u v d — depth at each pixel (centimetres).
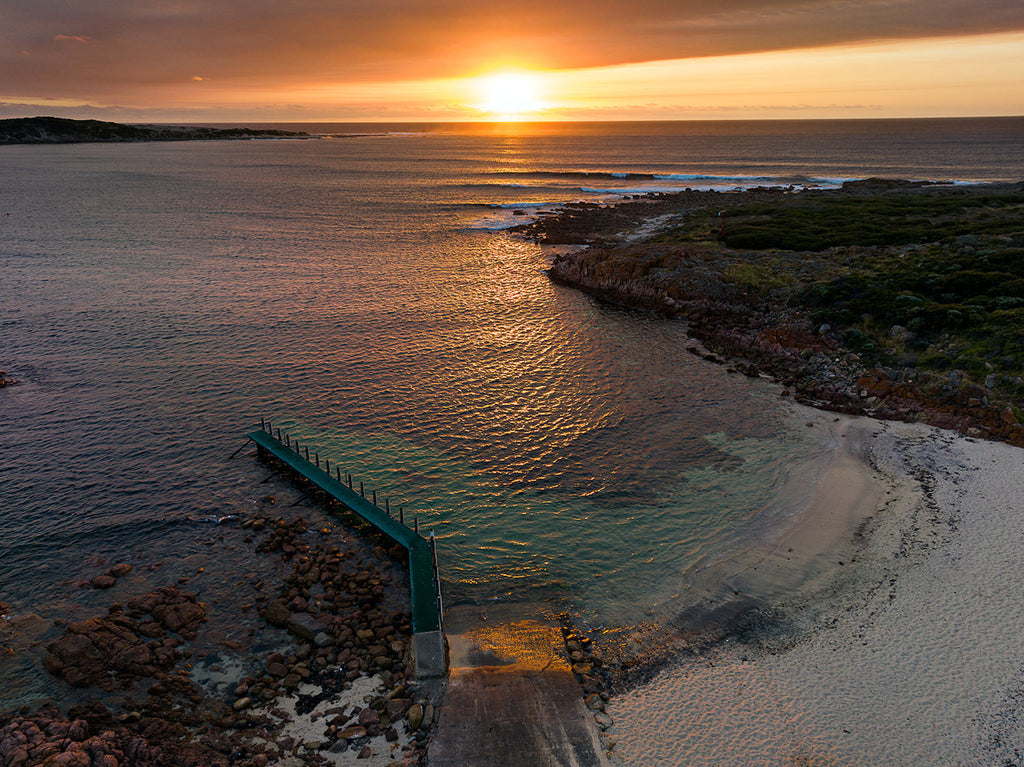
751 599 2467
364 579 2611
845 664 2114
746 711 1955
